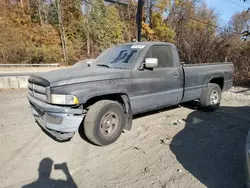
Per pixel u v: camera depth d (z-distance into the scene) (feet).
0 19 67.77
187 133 13.73
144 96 13.53
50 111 10.84
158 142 12.52
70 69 13.32
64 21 81.41
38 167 10.28
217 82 19.81
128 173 9.68
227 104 21.35
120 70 12.69
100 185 8.90
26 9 80.18
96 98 12.46
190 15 97.50
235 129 14.35
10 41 62.64
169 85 14.84
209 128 14.56
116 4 88.94
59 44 76.74
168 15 97.91
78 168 10.21
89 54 80.02
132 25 89.40
